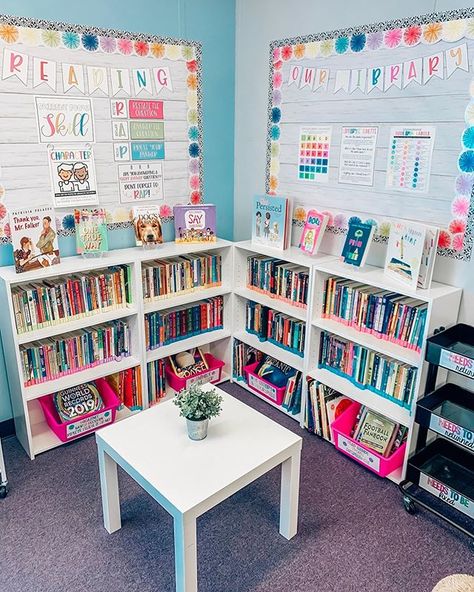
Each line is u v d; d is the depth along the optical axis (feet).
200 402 5.61
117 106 7.90
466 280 6.65
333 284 7.82
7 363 7.63
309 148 8.34
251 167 9.53
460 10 6.07
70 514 6.52
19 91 6.92
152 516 6.50
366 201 7.68
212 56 8.89
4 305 7.01
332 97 7.78
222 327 9.89
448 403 6.72
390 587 5.49
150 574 5.65
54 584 5.51
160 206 8.92
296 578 5.61
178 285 8.93
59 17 7.04
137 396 8.70
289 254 8.39
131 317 8.36
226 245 9.01
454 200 6.59
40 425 8.28
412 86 6.73
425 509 6.64
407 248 6.65
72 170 7.65
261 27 8.63
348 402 8.09
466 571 5.71
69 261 7.59
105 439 5.75
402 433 7.07
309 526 6.35
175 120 8.70
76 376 7.86
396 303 6.97
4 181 7.09
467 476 6.69
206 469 5.27
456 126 6.39
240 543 6.08
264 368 9.37
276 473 7.40
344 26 7.36
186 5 8.29
